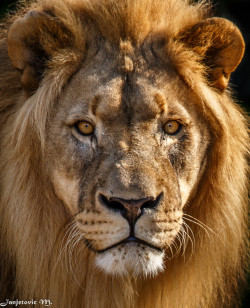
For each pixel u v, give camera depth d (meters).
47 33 7.20
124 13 7.36
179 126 7.19
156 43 7.37
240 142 7.99
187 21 7.73
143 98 6.93
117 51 7.21
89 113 6.93
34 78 7.31
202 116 7.39
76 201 7.00
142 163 6.66
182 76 7.27
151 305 7.96
